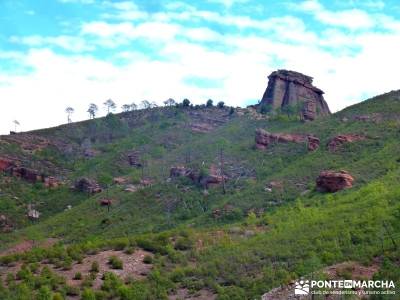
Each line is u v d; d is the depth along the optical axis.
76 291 68.25
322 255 69.56
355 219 82.19
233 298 64.44
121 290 66.94
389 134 138.88
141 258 81.44
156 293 67.75
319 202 104.38
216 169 149.75
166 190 142.00
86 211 142.50
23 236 131.25
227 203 119.75
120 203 142.25
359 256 68.50
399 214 76.94
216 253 81.88
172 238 90.50
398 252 66.62
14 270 78.00
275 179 127.56
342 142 139.50
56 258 82.00
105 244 88.56
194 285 70.44
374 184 101.12
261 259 75.31
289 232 86.00
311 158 136.75
